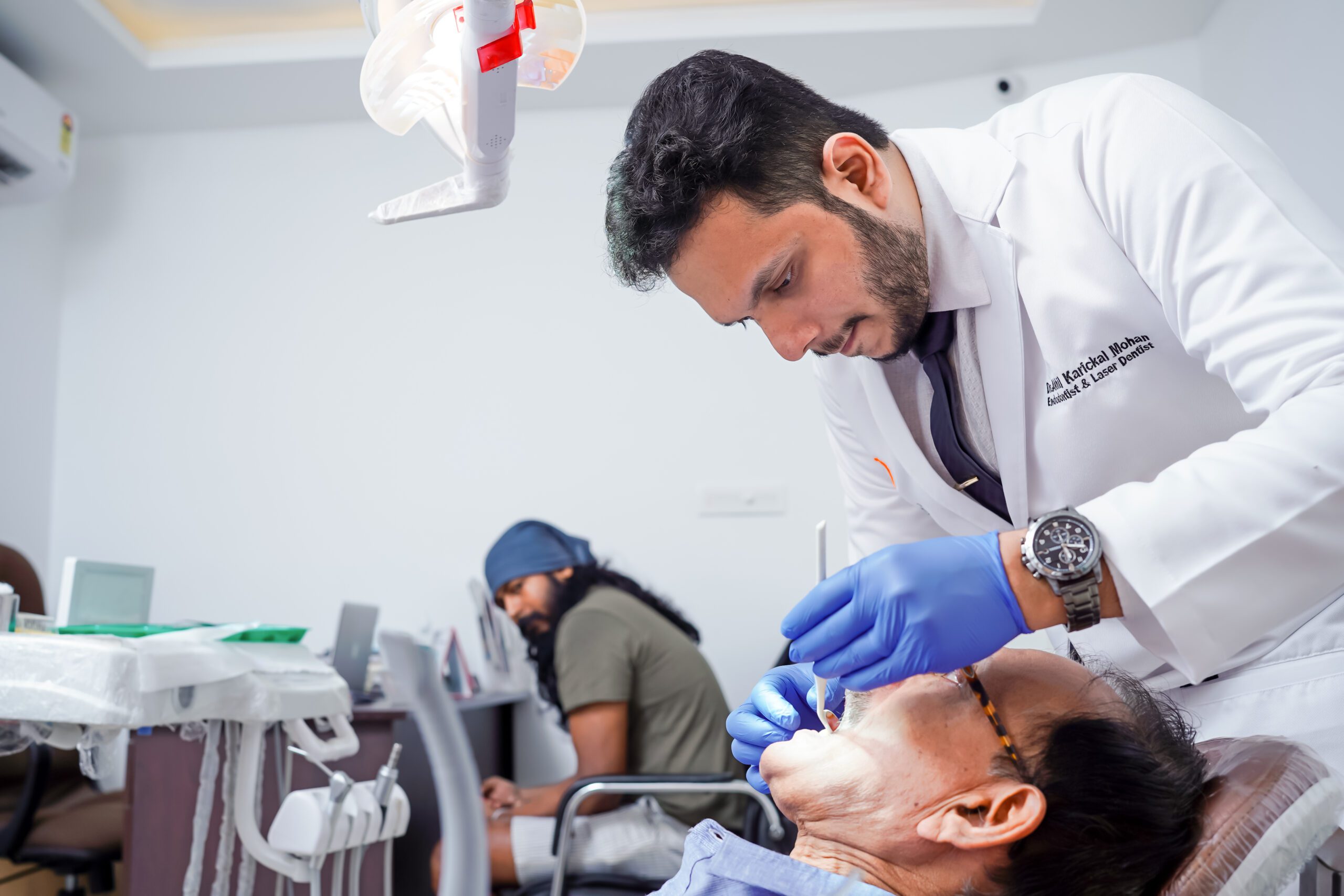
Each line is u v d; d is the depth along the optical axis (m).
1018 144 1.13
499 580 2.62
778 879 0.76
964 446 1.19
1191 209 0.90
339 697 1.35
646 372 3.19
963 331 1.12
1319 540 0.74
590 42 2.94
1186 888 0.69
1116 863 0.72
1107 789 0.73
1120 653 1.09
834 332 0.99
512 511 3.16
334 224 3.34
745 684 3.02
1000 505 1.23
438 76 0.84
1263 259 0.84
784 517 3.09
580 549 2.71
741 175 0.91
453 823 0.48
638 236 0.95
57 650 1.06
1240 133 0.95
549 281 3.26
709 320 3.20
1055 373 1.08
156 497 3.25
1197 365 1.03
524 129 3.32
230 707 1.17
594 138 3.29
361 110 3.32
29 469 3.19
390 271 3.31
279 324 3.31
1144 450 1.07
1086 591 0.76
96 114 3.29
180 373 3.31
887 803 0.77
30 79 2.85
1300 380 0.79
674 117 0.94
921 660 0.75
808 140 0.96
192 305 3.34
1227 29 2.77
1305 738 0.93
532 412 3.20
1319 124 2.31
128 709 1.05
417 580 3.15
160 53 3.05
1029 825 0.72
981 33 2.94
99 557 3.24
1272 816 0.70
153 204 3.40
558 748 3.00
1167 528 0.76
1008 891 0.74
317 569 3.18
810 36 2.93
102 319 3.36
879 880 0.78
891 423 1.24
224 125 3.38
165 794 1.65
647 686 2.17
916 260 1.03
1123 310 1.03
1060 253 1.06
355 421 3.25
